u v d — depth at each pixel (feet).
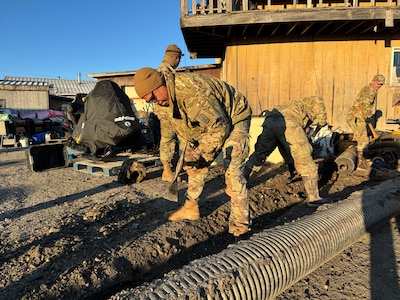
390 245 9.85
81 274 8.48
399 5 24.53
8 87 64.34
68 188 16.89
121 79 48.75
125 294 5.68
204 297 5.76
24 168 23.32
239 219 10.00
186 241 10.77
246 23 24.45
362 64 28.43
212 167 21.63
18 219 12.27
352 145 22.82
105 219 12.09
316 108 15.23
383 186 12.98
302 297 7.34
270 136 15.25
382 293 7.43
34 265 8.84
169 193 11.12
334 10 23.91
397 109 28.55
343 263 8.83
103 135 18.28
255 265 6.71
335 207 10.41
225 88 9.80
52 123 52.85
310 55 28.60
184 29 25.90
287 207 14.55
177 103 8.77
